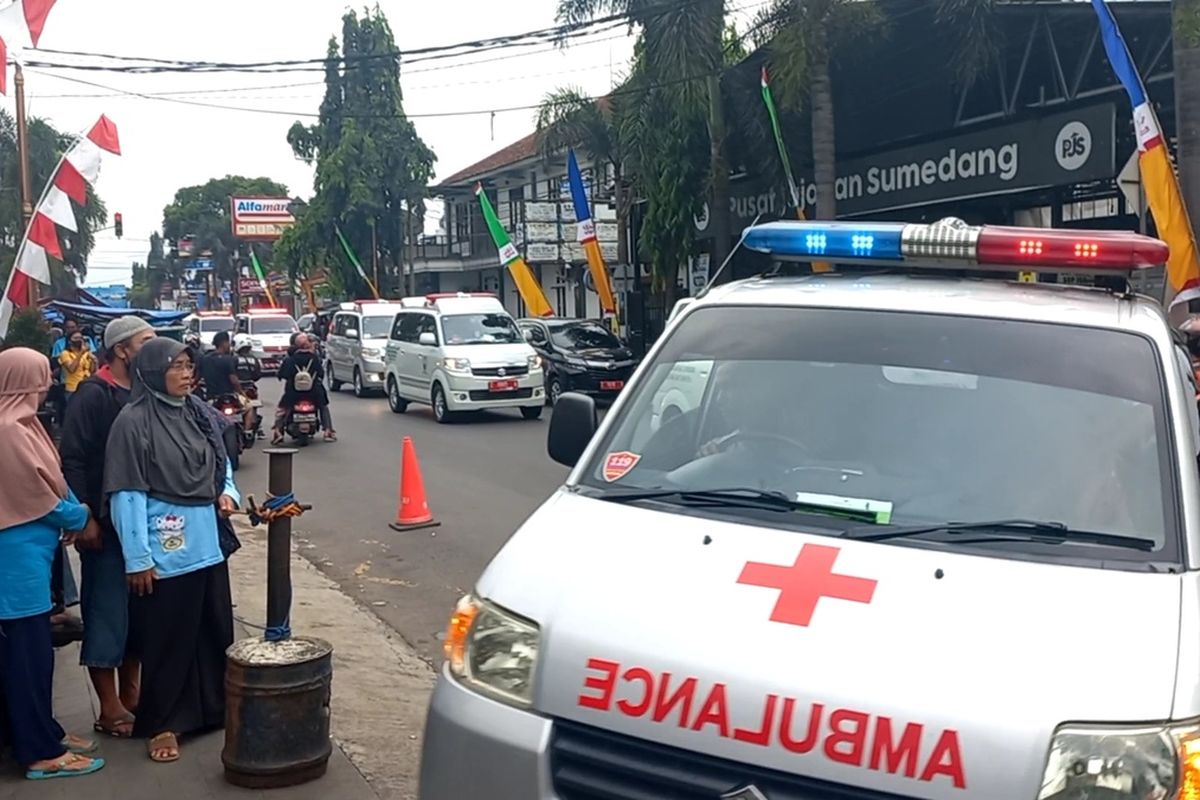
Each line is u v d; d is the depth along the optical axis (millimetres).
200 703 5043
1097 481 3188
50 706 4660
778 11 17719
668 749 2584
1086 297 3893
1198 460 3510
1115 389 3418
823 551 2951
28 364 4531
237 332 35094
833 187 17109
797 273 4527
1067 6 14930
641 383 3914
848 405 3555
